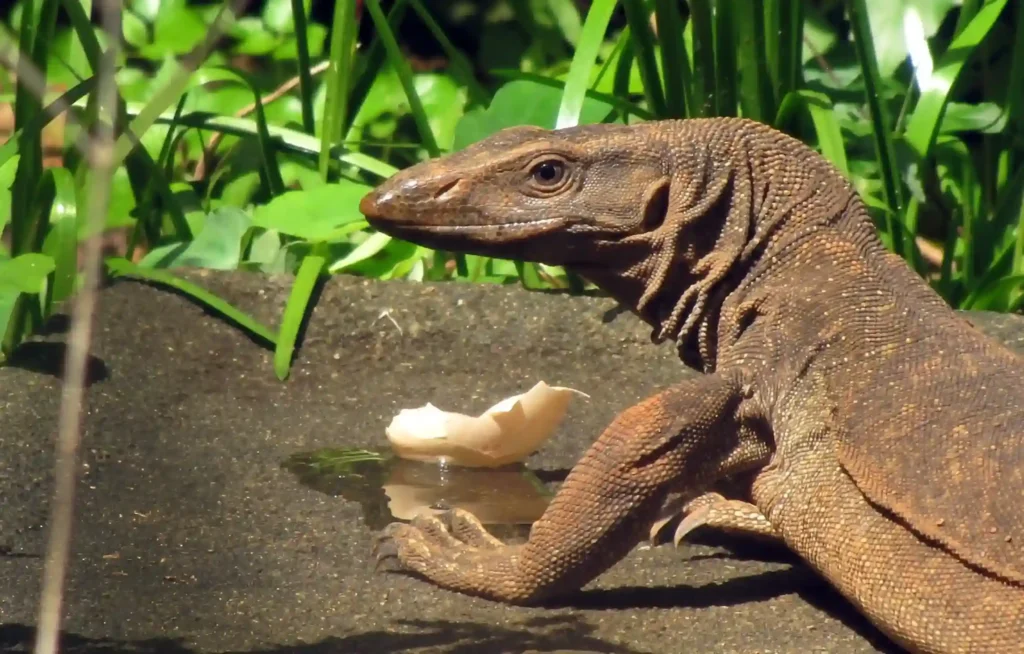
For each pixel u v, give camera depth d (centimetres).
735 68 1082
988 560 607
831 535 660
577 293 1093
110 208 1326
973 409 653
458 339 1052
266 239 1184
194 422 936
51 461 837
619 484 681
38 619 636
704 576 736
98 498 796
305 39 1264
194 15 1705
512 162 746
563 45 1709
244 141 1429
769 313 719
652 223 745
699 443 687
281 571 714
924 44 1198
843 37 1381
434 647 626
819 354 698
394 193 750
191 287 1020
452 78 1573
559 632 655
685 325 747
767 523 716
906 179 1145
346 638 634
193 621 645
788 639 660
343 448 907
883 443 656
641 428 683
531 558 685
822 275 724
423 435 870
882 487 642
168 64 1491
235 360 1021
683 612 689
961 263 1231
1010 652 597
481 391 1020
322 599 682
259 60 1786
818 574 700
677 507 693
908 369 680
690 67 1154
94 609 652
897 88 1280
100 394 948
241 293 1055
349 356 1041
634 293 763
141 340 1003
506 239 746
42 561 708
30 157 1039
